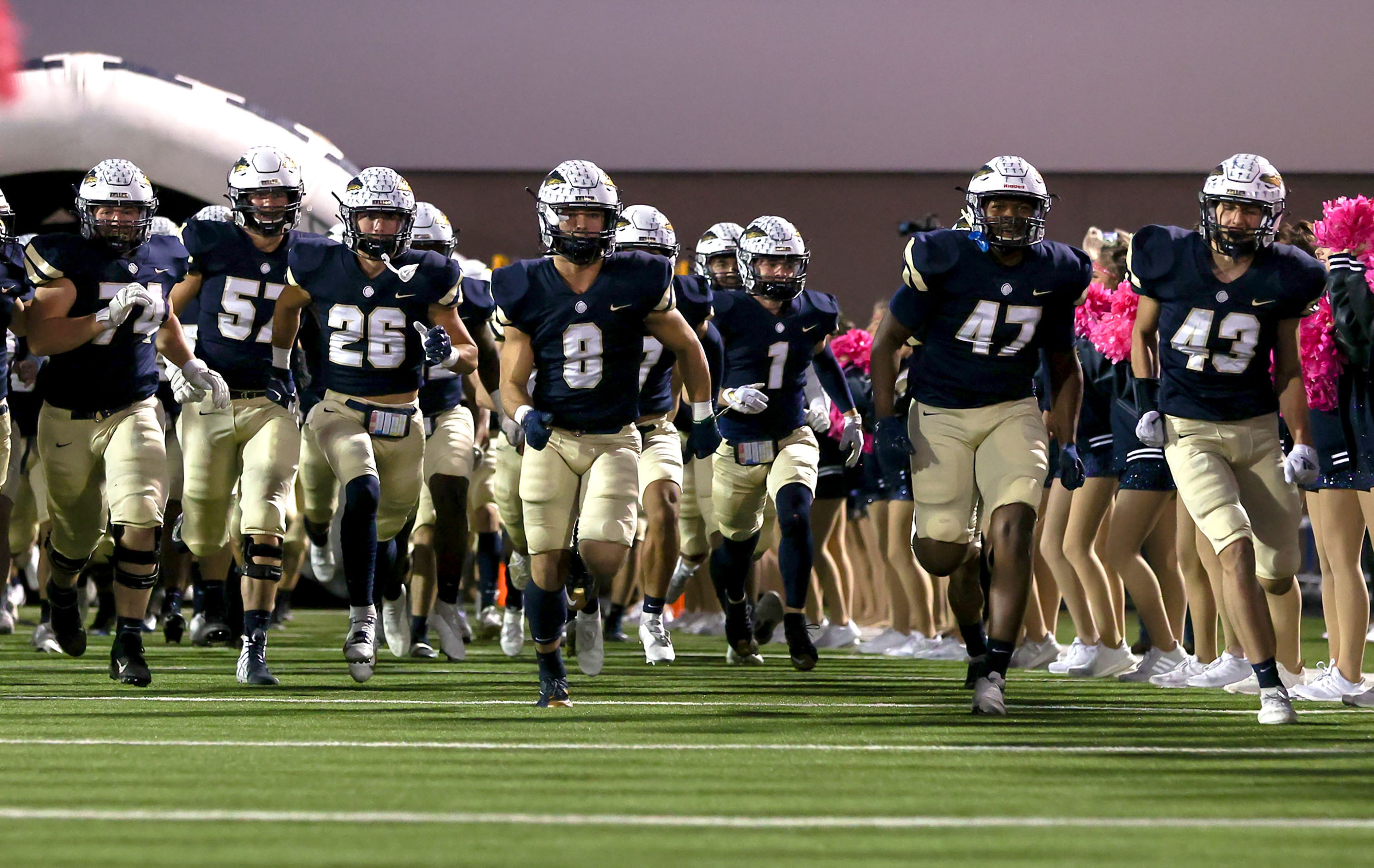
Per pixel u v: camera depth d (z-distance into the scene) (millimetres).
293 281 21234
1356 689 20797
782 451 25078
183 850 10539
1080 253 19281
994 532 18750
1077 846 10875
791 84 63625
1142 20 61750
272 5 62844
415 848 10648
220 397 20797
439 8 63531
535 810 12055
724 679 23188
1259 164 18281
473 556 45000
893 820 11734
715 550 26047
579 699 19984
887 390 19562
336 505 23594
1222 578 21438
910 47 63188
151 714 17969
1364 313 18984
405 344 21547
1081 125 62156
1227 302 18547
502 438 26594
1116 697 21109
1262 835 11289
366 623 21438
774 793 12875
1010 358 19047
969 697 20609
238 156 42125
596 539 17969
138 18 61688
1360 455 19812
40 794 12617
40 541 33781
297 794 12680
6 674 22859
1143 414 19188
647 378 24391
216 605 28703
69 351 20750
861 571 36438
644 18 63844
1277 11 60719
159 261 21609
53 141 41094
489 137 63688
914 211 63750
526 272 18203
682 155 63844
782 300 24812
